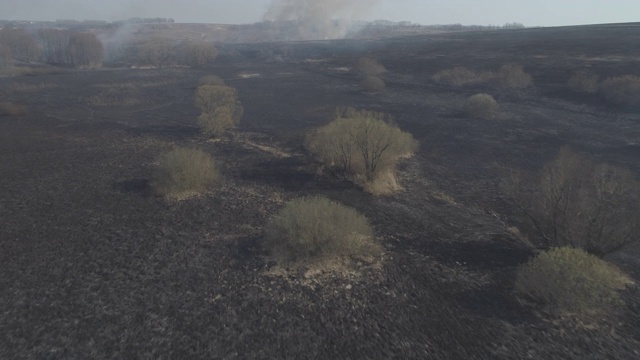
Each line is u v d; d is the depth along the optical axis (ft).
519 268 35.04
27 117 101.09
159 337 28.04
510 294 32.60
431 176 61.98
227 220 45.65
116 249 39.52
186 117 103.30
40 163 66.08
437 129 92.43
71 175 60.34
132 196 52.44
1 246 39.83
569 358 26.25
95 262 37.27
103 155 70.33
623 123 94.99
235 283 34.09
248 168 63.98
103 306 31.19
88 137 82.74
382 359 26.32
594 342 27.43
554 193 38.45
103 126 92.58
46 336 28.02
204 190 54.03
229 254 38.58
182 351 26.78
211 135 84.74
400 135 71.20
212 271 35.83
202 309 30.94
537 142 81.71
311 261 36.55
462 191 55.98
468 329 29.01
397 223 45.55
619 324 29.01
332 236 37.06
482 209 49.85
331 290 33.19
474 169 65.57
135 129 90.02
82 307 31.07
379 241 41.22
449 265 37.11
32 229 43.45
